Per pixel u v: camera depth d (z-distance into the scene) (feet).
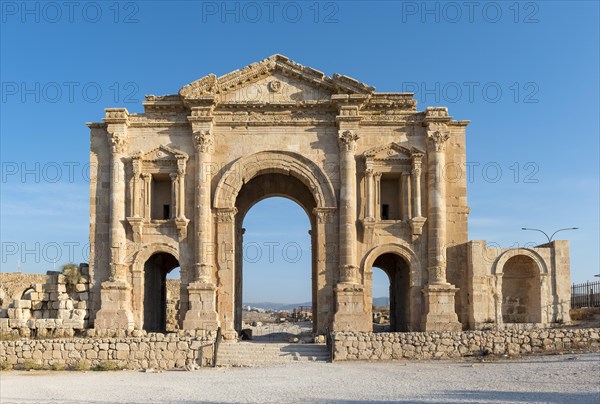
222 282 164.66
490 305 158.10
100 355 133.90
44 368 131.23
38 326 157.48
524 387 90.22
